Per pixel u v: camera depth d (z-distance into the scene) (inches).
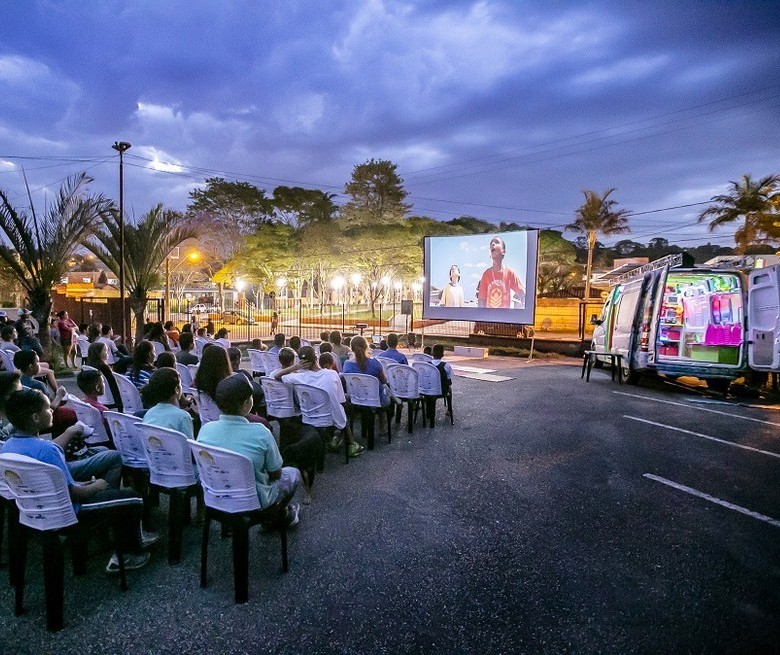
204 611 116.8
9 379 134.2
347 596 123.0
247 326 1054.4
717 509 174.4
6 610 117.6
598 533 156.2
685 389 429.1
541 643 106.1
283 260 1411.2
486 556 142.2
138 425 136.9
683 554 143.0
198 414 208.4
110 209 513.0
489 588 126.3
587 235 1408.7
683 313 416.2
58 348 486.0
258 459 124.6
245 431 125.5
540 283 1464.1
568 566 136.6
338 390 219.5
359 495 187.3
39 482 106.0
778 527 160.6
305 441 179.8
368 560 140.0
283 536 133.3
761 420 307.1
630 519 166.1
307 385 211.5
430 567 136.3
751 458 230.8
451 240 729.0
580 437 267.0
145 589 125.7
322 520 165.8
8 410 110.8
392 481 201.9
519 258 665.0
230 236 1579.7
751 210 1077.8
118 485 141.8
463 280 721.0
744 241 1104.8
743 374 375.6
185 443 133.7
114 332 665.6
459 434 274.1
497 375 506.0
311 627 111.4
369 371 250.7
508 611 117.0
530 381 466.3
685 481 201.2
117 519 123.5
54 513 107.7
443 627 111.4
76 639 107.3
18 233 452.8
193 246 1369.3
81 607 118.1
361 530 158.4
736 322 390.3
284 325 1143.6
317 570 134.8
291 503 176.7
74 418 163.0
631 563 138.2
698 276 410.0
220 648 104.6
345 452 223.1
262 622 113.0
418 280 1385.3
